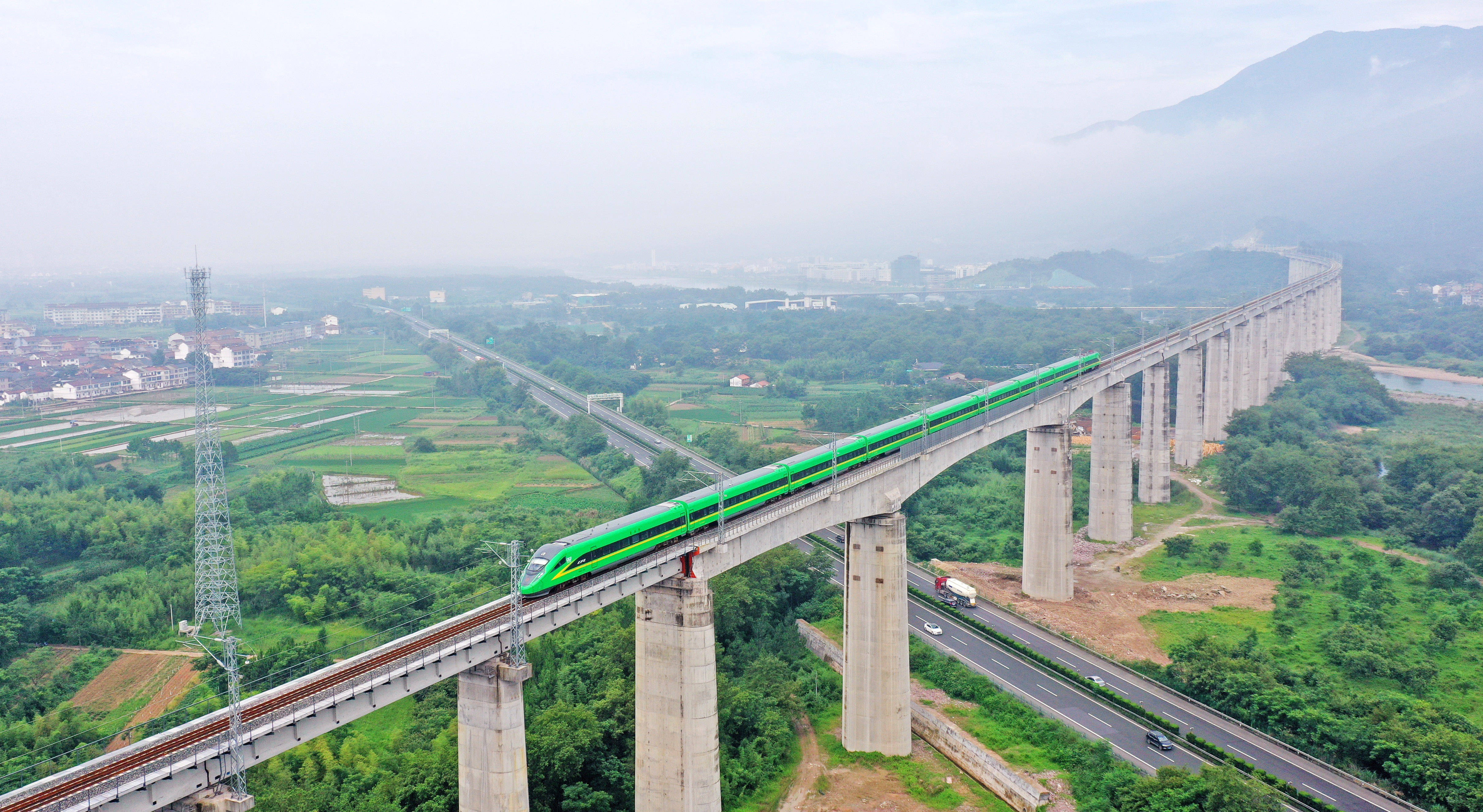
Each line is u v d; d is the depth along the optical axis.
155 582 157.38
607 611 138.62
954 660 128.62
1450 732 97.81
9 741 110.44
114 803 56.44
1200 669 119.31
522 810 77.50
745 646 135.00
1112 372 181.88
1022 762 103.81
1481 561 159.62
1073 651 133.62
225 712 66.25
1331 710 108.50
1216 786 87.44
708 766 90.50
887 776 106.25
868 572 110.94
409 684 70.75
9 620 140.88
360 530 181.75
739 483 96.88
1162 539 189.62
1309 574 159.75
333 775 98.75
